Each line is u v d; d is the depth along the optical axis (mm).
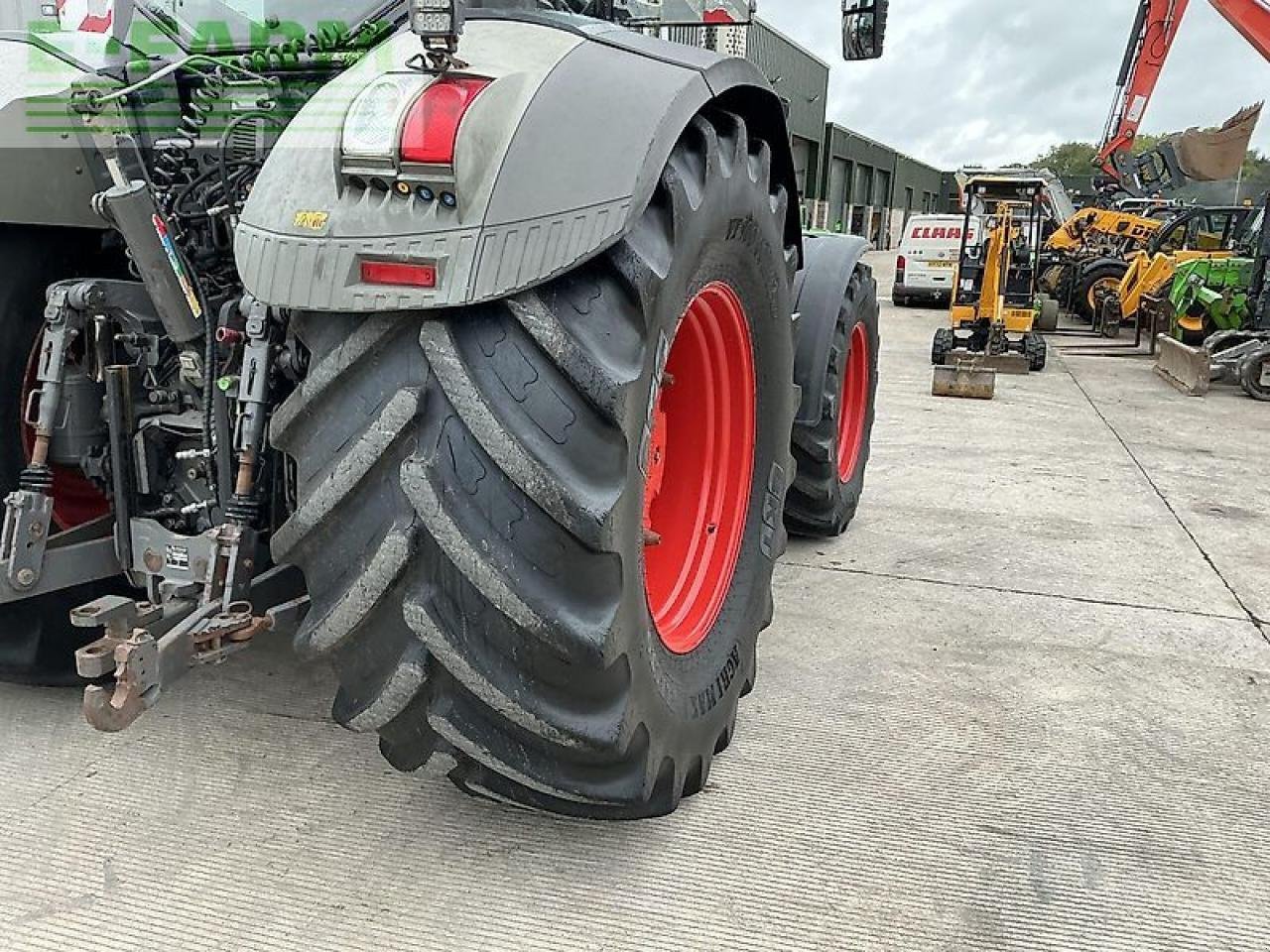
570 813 2109
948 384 8734
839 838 2297
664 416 2574
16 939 1913
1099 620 3658
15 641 2646
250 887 2072
